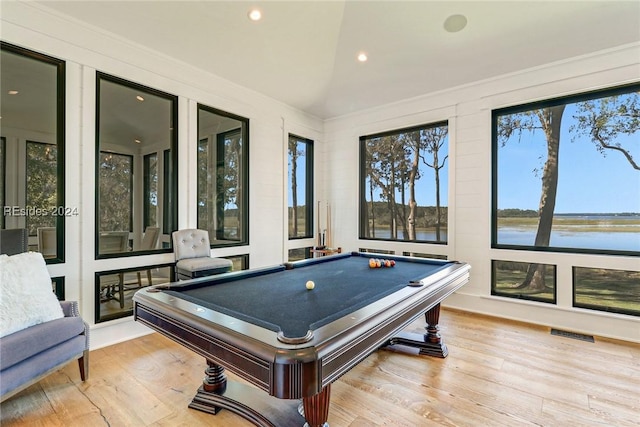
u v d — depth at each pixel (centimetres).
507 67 370
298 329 136
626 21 286
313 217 559
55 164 282
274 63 375
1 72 275
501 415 193
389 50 354
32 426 181
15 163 285
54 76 279
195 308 157
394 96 463
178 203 363
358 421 186
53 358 203
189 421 188
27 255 220
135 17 285
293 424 170
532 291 367
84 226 291
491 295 391
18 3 254
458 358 270
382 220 507
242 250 435
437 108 441
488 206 393
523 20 295
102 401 206
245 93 437
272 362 111
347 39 337
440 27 314
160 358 271
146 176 369
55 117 281
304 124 534
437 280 225
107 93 326
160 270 355
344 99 477
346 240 542
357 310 154
